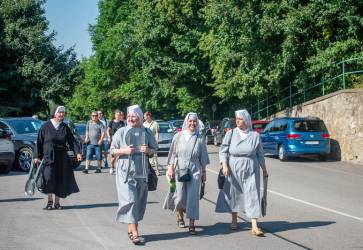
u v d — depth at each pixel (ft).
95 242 27.27
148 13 154.81
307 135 78.59
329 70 93.61
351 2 90.63
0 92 133.18
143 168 28.02
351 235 29.35
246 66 103.24
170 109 162.40
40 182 36.45
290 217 34.91
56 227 31.01
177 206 29.94
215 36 113.60
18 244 26.78
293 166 72.33
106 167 69.31
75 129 75.51
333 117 84.38
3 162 59.16
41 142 37.11
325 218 34.60
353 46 92.84
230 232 29.96
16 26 134.72
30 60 135.54
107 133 66.08
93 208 37.63
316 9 93.35
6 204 39.34
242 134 29.91
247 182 29.55
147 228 30.99
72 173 37.40
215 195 44.62
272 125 84.48
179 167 29.43
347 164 75.97
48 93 135.03
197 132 29.99
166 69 154.51
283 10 97.09
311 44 97.14
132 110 28.30
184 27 150.41
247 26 96.94
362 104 77.61
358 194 46.16
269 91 107.45
